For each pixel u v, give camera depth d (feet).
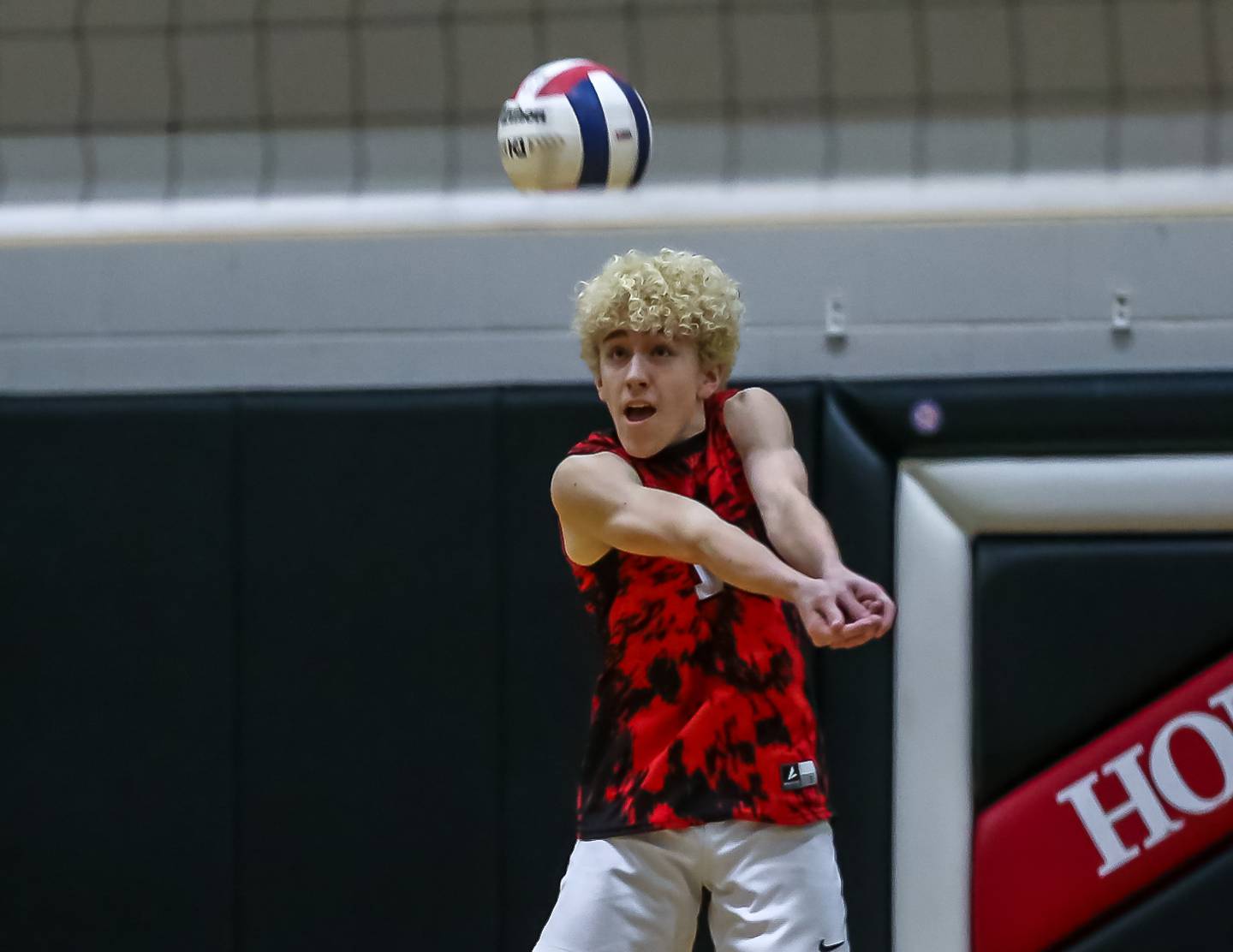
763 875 21.86
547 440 37.50
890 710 36.60
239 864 37.78
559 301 39.73
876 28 43.34
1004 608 36.40
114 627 38.29
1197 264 38.45
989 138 42.70
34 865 38.22
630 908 22.15
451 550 37.55
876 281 39.09
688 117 43.55
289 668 37.81
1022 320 38.83
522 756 37.14
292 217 33.45
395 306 40.06
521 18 43.91
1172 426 36.27
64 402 38.73
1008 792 36.27
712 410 23.89
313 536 37.88
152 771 38.04
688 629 22.35
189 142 43.75
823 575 20.97
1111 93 42.78
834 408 37.14
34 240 34.09
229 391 38.50
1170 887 35.58
